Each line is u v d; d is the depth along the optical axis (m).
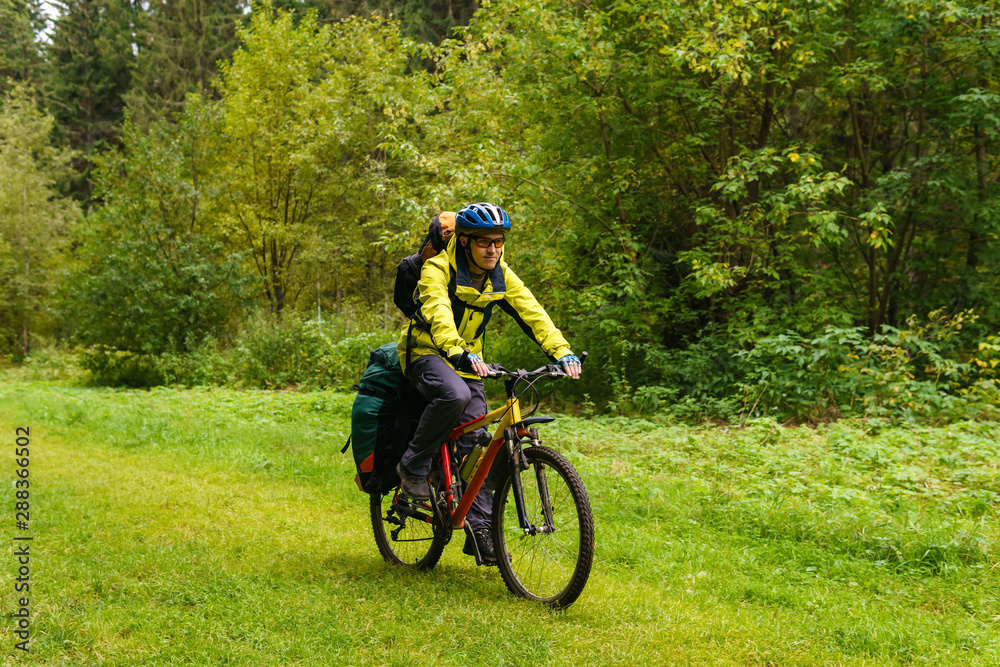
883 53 11.84
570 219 12.31
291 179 22.88
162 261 18.88
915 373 10.90
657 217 12.96
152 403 11.38
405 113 14.17
